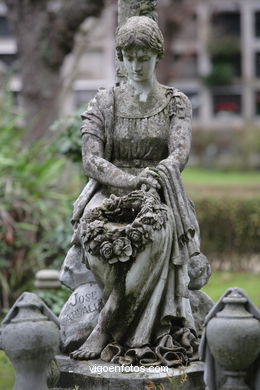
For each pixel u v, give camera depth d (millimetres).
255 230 15328
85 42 18453
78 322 6973
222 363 5934
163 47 6957
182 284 6664
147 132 7016
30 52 17688
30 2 17641
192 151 33000
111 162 7133
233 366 5926
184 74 35969
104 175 6855
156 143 7027
